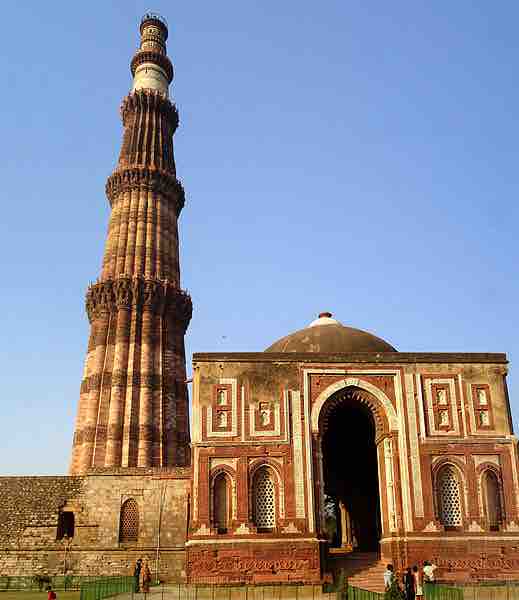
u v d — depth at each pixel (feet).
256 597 87.15
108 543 130.31
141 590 98.17
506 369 105.60
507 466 99.86
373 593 74.02
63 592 112.98
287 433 99.04
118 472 135.33
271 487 97.55
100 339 181.47
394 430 100.37
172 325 188.75
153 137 212.02
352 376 103.14
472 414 102.32
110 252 194.29
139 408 172.24
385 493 99.86
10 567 128.98
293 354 103.19
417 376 103.65
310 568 92.17
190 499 96.78
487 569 94.02
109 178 205.36
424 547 94.22
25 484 139.03
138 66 226.99
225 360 101.96
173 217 206.80
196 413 99.25
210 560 91.97
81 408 176.86
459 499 98.48
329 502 204.74
